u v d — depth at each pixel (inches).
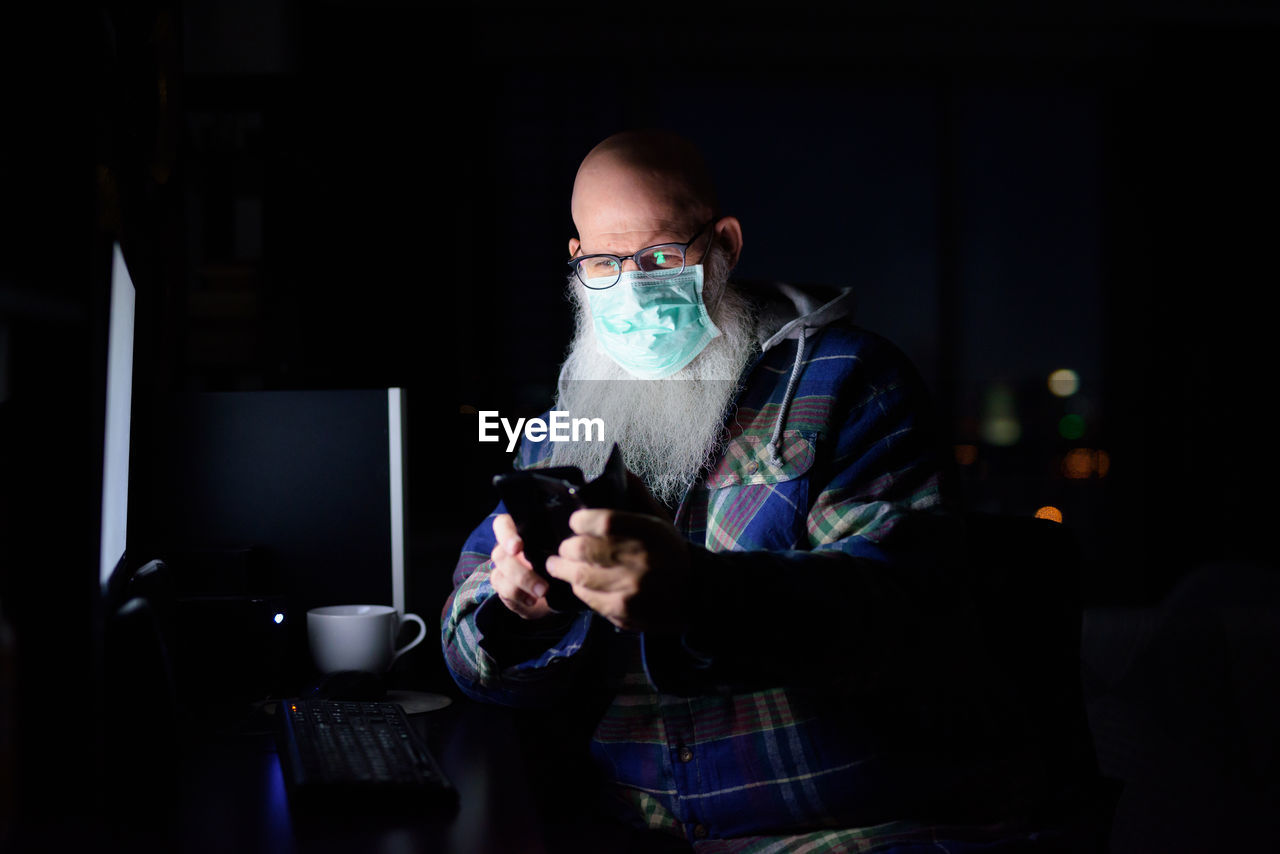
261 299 136.0
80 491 35.2
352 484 62.6
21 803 34.8
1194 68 180.9
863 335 49.7
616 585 32.7
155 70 67.3
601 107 179.2
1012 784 45.6
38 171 35.3
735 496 47.7
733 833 45.4
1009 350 183.8
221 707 51.6
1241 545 176.9
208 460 62.1
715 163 181.2
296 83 135.4
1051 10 182.1
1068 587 50.7
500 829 34.4
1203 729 70.7
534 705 50.0
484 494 159.0
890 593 37.9
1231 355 179.6
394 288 158.6
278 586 62.1
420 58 163.5
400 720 45.7
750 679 36.1
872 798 43.4
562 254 177.2
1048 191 184.5
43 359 35.2
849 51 181.8
